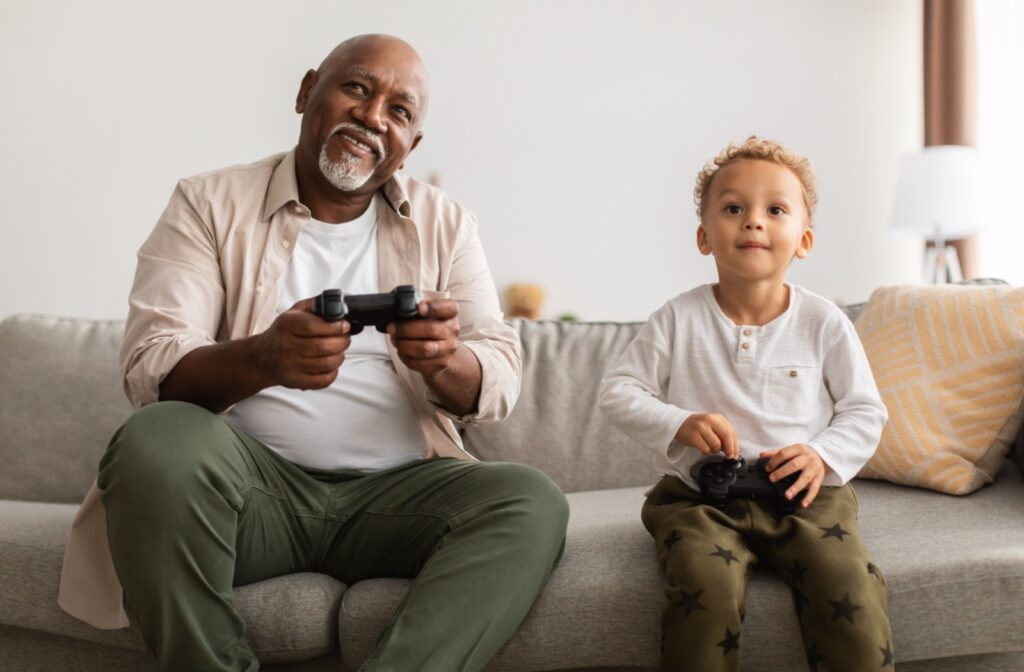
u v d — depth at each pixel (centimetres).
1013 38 381
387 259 161
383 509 143
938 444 171
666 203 411
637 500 181
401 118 156
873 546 138
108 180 375
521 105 402
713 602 121
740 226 145
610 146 407
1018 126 379
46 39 372
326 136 154
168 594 121
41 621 142
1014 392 172
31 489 197
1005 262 381
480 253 170
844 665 120
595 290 407
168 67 377
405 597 126
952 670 134
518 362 162
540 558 129
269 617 130
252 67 381
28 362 205
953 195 336
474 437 203
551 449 202
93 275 375
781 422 142
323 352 127
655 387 150
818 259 416
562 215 405
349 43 160
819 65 418
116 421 202
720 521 133
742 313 150
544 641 130
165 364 139
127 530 122
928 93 394
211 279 154
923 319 183
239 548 134
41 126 373
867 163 419
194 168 378
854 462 139
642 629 129
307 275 157
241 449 133
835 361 147
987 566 128
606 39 407
